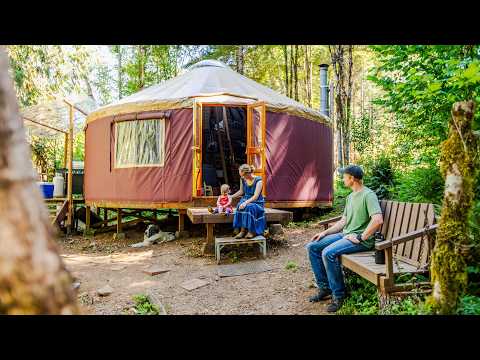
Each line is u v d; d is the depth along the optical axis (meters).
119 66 18.78
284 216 6.11
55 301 1.03
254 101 7.70
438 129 4.52
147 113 7.73
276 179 7.97
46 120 10.74
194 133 7.23
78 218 9.30
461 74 3.18
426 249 3.04
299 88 20.84
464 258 2.41
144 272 5.10
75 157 14.63
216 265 5.21
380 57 4.92
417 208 3.34
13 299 0.98
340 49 11.26
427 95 3.76
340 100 11.41
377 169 7.85
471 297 2.77
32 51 12.41
